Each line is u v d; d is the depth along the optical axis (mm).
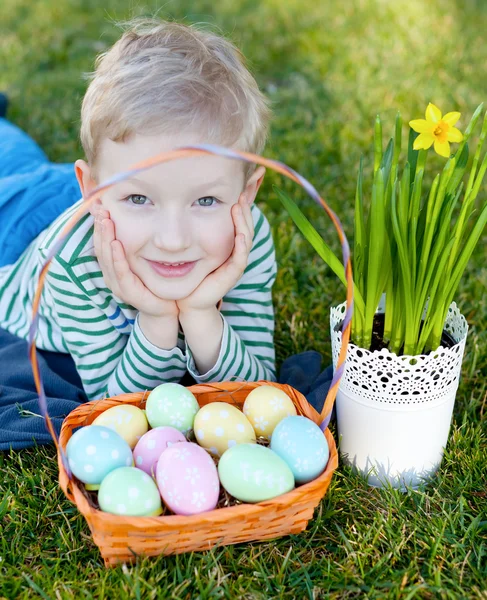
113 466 1291
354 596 1300
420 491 1516
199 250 1462
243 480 1255
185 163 1347
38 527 1436
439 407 1447
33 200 2074
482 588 1297
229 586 1300
